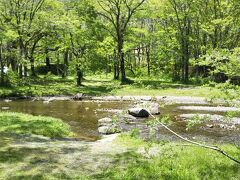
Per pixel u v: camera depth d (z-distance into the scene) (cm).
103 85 5303
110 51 5856
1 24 4862
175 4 5759
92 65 4962
